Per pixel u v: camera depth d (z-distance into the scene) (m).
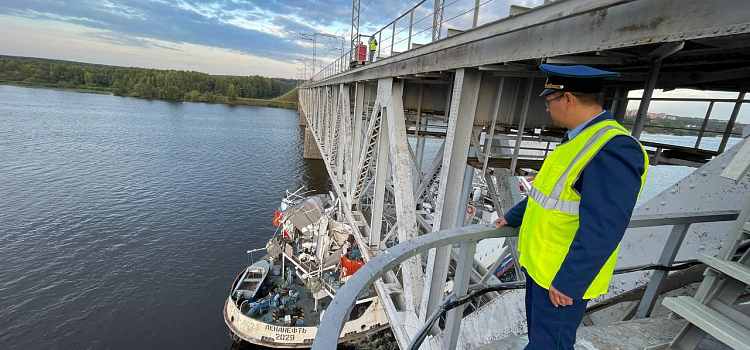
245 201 38.00
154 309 21.33
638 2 2.43
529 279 1.97
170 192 38.91
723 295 1.96
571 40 3.00
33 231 28.50
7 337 18.77
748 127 1.58
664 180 21.19
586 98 1.71
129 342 18.98
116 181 40.88
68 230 29.14
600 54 2.86
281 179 46.56
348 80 12.76
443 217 5.22
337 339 1.06
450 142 4.99
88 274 23.97
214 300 22.45
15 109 93.56
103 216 31.98
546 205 1.67
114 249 27.02
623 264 3.28
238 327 18.14
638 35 2.45
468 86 4.80
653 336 2.47
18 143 55.16
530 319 2.02
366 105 11.62
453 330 2.16
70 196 35.66
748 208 1.85
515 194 7.33
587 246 1.42
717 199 2.61
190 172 46.66
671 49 2.57
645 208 3.16
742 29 1.84
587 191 1.47
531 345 1.84
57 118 83.62
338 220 25.56
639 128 3.19
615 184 1.41
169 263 25.84
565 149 1.66
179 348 18.78
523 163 5.74
